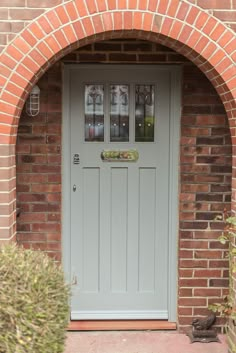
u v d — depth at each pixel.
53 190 3.99
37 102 3.89
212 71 3.31
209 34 3.21
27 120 3.94
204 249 4.02
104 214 4.14
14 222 3.39
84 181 4.11
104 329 4.10
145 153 4.11
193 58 3.39
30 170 3.97
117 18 3.17
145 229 4.16
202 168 3.98
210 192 3.98
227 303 3.46
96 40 3.37
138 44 3.93
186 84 3.94
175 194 4.09
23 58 3.17
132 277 4.18
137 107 4.08
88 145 4.08
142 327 4.11
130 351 3.75
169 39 3.25
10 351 2.37
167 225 4.15
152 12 3.18
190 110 3.95
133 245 4.17
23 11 3.16
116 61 3.95
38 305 2.45
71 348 3.80
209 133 3.96
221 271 4.03
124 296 4.19
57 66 3.91
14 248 2.76
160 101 4.06
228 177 3.97
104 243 4.16
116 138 4.10
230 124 3.42
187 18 3.20
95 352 3.73
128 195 4.14
